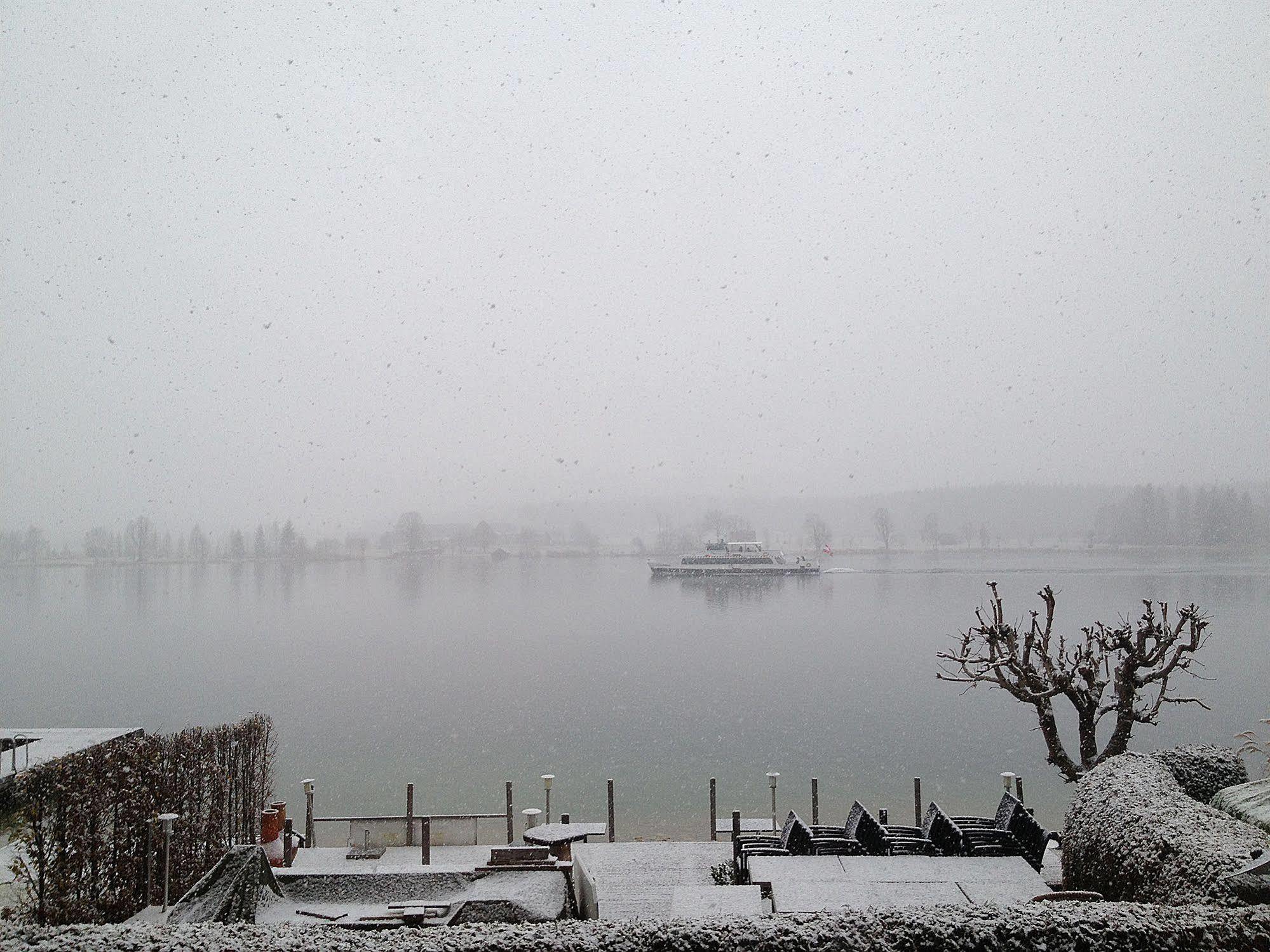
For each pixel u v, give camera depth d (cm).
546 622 13900
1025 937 931
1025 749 5372
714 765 5031
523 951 941
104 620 15088
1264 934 927
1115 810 1316
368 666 9438
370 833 2438
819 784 4525
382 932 977
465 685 8162
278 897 1404
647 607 16250
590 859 2161
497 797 4356
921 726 6122
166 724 6475
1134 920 945
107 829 1825
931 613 13212
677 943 945
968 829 1817
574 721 6431
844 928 955
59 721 6669
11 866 1684
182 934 968
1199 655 8788
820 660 9350
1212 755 1750
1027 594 15325
